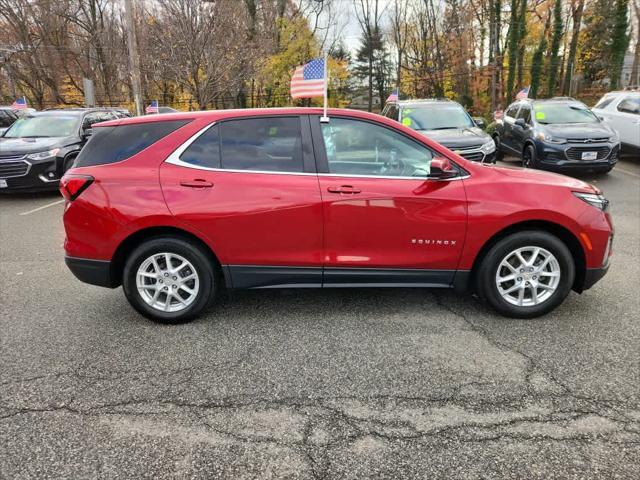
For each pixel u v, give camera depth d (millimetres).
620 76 40344
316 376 3094
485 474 2254
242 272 3764
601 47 41562
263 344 3531
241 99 33125
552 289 3797
